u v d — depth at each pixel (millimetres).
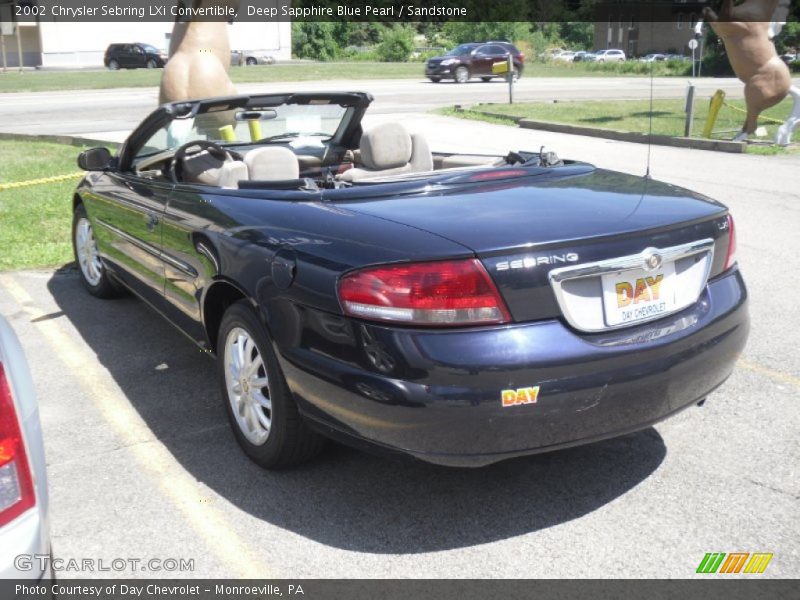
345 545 2953
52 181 9094
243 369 3455
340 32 60656
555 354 2754
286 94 4598
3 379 2018
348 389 2828
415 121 18500
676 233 3068
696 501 3193
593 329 2857
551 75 41781
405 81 34094
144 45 45188
